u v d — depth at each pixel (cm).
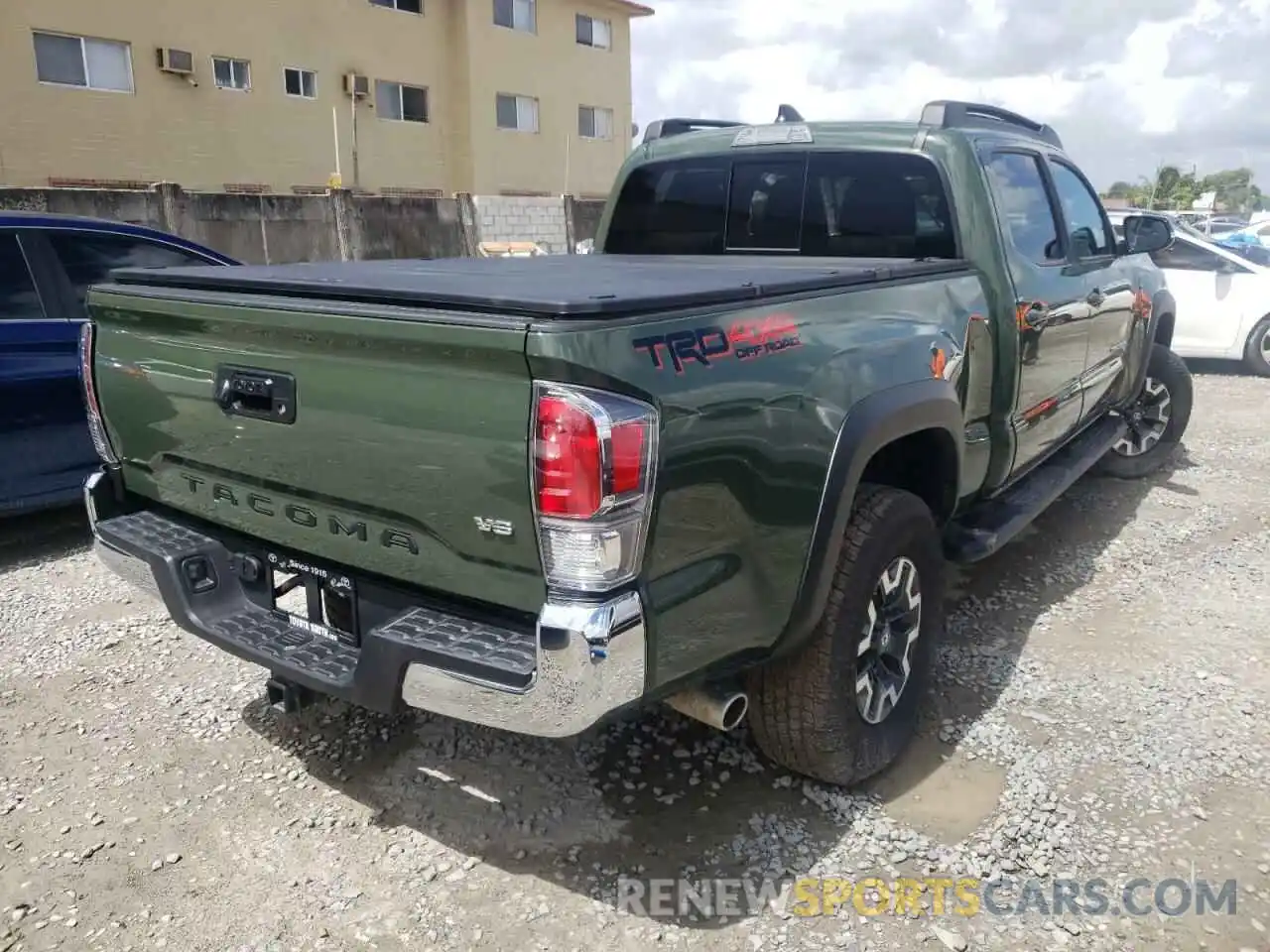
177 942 249
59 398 525
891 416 282
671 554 221
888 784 313
